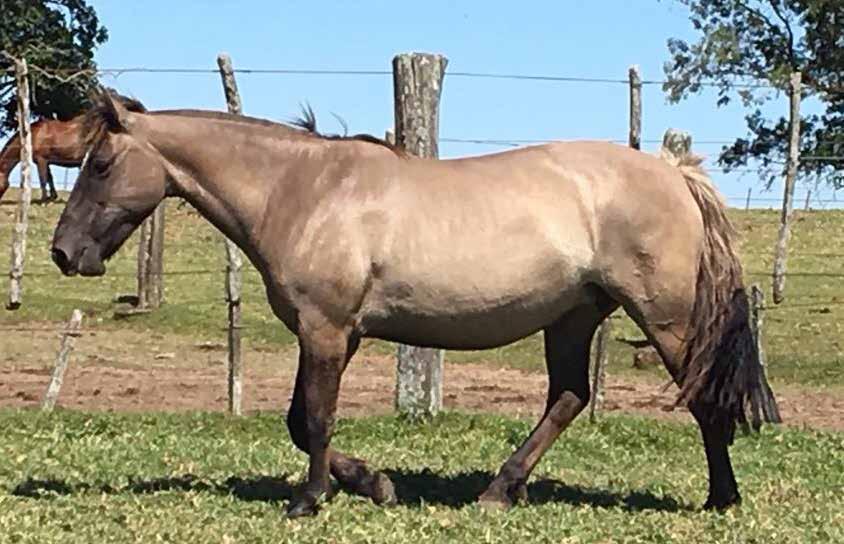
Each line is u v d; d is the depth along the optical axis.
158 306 24.42
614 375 19.78
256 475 10.67
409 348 14.34
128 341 21.95
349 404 16.41
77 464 10.91
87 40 49.81
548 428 9.88
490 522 8.98
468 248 9.09
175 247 33.19
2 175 24.20
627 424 14.21
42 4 48.56
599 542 8.52
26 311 23.83
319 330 9.09
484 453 12.34
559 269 9.21
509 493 9.70
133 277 28.56
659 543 8.52
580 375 9.92
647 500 10.10
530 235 9.16
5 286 26.14
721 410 9.35
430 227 9.11
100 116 9.24
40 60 47.34
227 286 14.62
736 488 9.66
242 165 9.27
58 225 9.34
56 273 28.45
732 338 9.27
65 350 15.12
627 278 9.23
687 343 9.32
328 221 9.07
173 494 9.67
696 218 9.36
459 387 18.36
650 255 9.20
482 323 9.27
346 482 9.72
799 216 38.91
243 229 9.30
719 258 9.41
